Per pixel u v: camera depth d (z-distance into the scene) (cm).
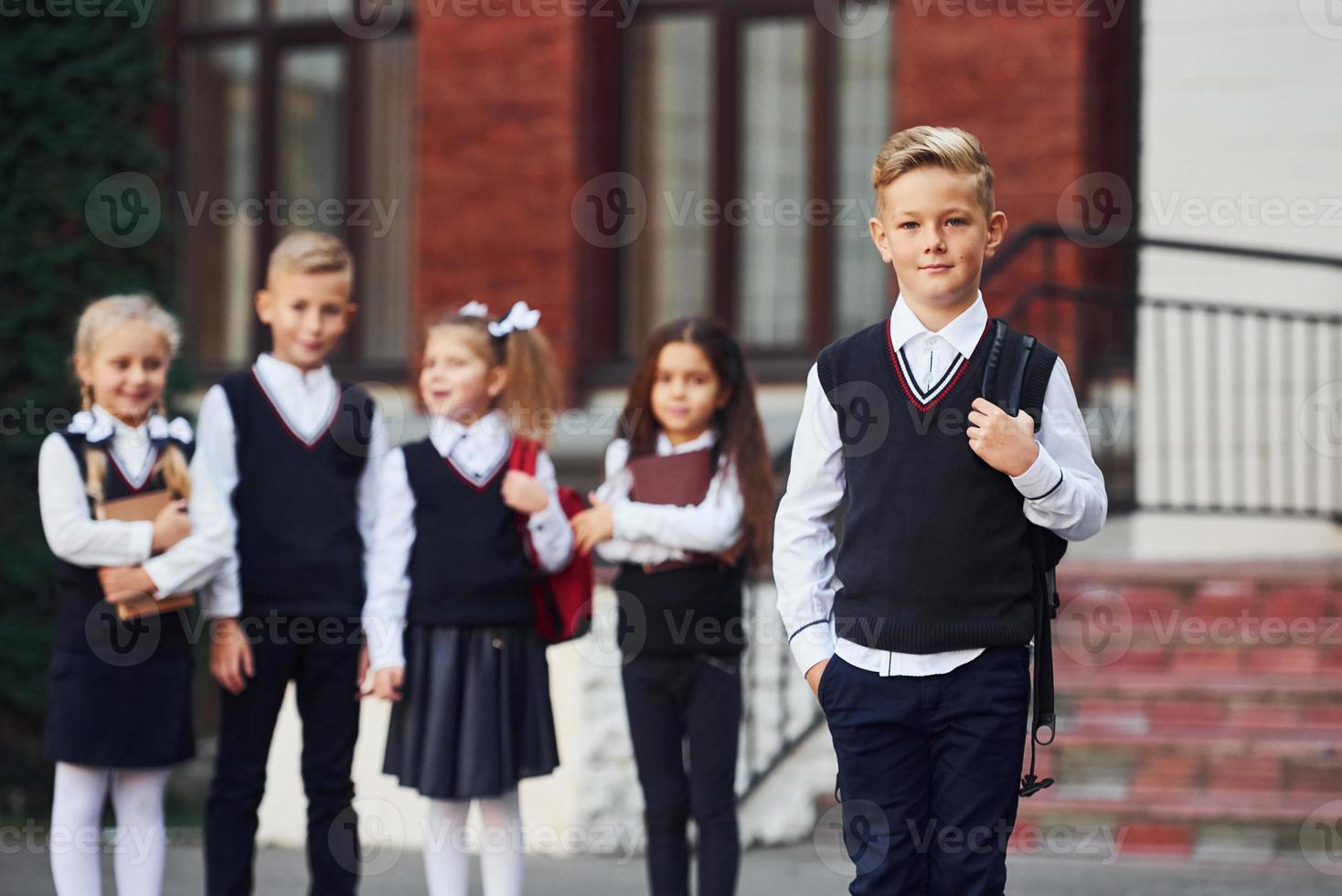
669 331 1081
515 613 1044
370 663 1031
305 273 1082
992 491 752
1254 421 1842
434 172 2253
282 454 1080
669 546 1049
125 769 1021
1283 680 1488
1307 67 1823
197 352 2452
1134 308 2081
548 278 2208
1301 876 1270
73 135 1595
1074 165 2012
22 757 1577
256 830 1076
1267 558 1708
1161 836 1370
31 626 1562
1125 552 1930
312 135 2430
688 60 2289
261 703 1066
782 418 2189
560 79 2206
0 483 1560
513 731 1041
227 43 2453
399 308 2392
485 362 1073
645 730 1054
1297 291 1825
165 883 1295
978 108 2053
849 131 2245
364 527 1113
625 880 1330
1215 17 1852
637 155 2295
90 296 1597
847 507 778
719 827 1042
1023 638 753
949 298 761
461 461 1056
